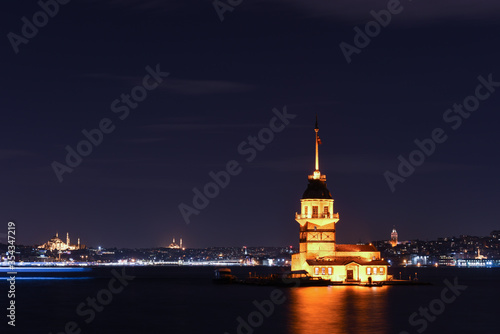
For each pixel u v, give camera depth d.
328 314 137.50
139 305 166.25
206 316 140.25
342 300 162.62
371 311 142.00
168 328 124.75
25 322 134.75
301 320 129.62
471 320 134.12
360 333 115.94
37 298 193.38
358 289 197.25
